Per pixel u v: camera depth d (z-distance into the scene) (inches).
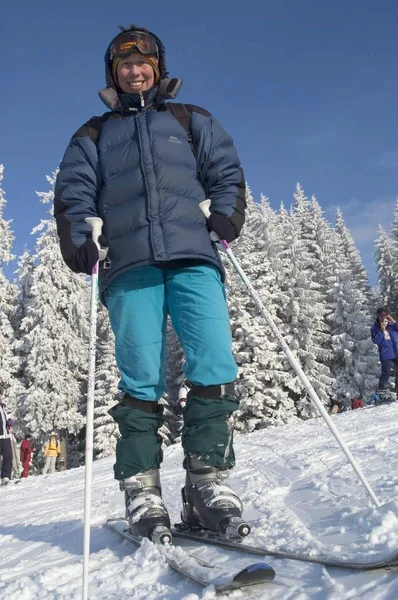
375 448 146.6
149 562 73.2
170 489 157.5
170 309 97.1
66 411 1038.4
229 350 92.4
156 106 107.6
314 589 52.7
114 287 97.0
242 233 1203.2
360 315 1279.5
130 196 97.8
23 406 1039.0
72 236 97.7
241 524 75.7
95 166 102.7
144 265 93.0
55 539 111.7
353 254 1761.8
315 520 81.0
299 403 1096.8
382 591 48.1
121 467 91.0
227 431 90.0
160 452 93.4
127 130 102.5
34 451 1050.7
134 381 93.2
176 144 101.6
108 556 83.4
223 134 106.7
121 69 105.4
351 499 89.4
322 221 1643.7
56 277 1056.8
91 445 73.4
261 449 209.2
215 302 93.6
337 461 138.3
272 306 1143.0
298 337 1164.5
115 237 96.7
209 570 63.2
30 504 203.8
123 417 92.5
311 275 1344.7
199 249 94.5
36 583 72.6
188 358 92.9
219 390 90.6
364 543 63.3
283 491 111.9
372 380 1226.0
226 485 87.1
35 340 1031.0
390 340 426.9
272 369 1075.3
